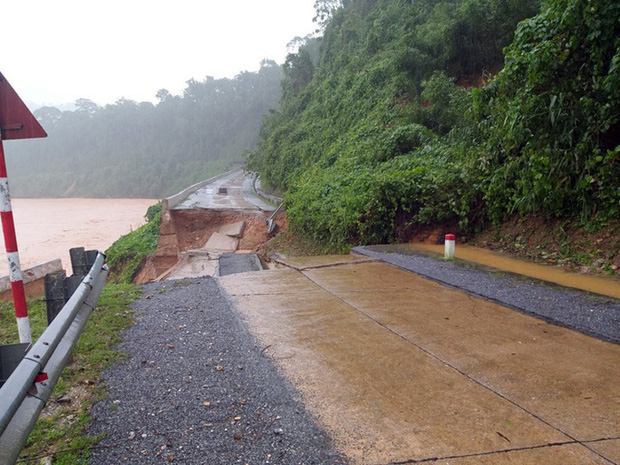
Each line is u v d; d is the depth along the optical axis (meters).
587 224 7.44
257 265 15.69
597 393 3.25
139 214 71.25
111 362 3.94
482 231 9.78
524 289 5.95
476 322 4.86
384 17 31.22
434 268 7.42
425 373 3.62
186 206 25.73
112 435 2.81
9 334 5.03
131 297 6.25
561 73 7.63
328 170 21.80
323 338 4.46
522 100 7.97
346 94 29.67
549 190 7.59
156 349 4.27
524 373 3.59
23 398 2.15
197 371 3.76
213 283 7.02
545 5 8.80
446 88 16.06
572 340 4.28
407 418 2.95
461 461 2.49
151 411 3.11
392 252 9.02
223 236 23.17
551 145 7.71
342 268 7.86
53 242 45.50
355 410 3.07
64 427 2.92
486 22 16.78
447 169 10.85
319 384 3.46
